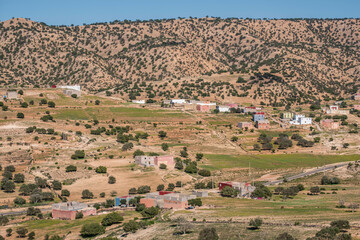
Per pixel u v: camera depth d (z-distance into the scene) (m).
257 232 167.12
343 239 147.50
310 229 165.12
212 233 163.12
